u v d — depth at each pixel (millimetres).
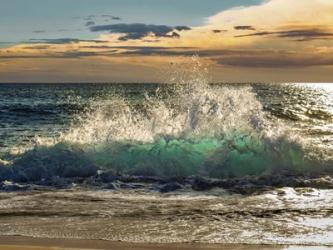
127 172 9820
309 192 8180
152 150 10297
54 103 50594
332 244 5258
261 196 7902
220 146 10484
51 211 6879
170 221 6305
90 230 5871
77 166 9930
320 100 66750
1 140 17922
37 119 29734
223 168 9922
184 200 7645
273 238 5504
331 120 32188
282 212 6793
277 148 10398
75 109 39156
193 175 9641
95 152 10367
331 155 10555
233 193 8188
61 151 10312
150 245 5246
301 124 28172
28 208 7059
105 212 6824
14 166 9773
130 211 6887
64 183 9039
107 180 9234
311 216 6547
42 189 8570
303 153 10383
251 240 5430
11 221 6324
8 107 42094
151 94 72250
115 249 5070
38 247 5113
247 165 10016
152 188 8602
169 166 9906
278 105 49969
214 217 6523
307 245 5230
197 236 5594
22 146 15859
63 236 5609
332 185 8695
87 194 8125
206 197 7871
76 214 6715
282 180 9062
